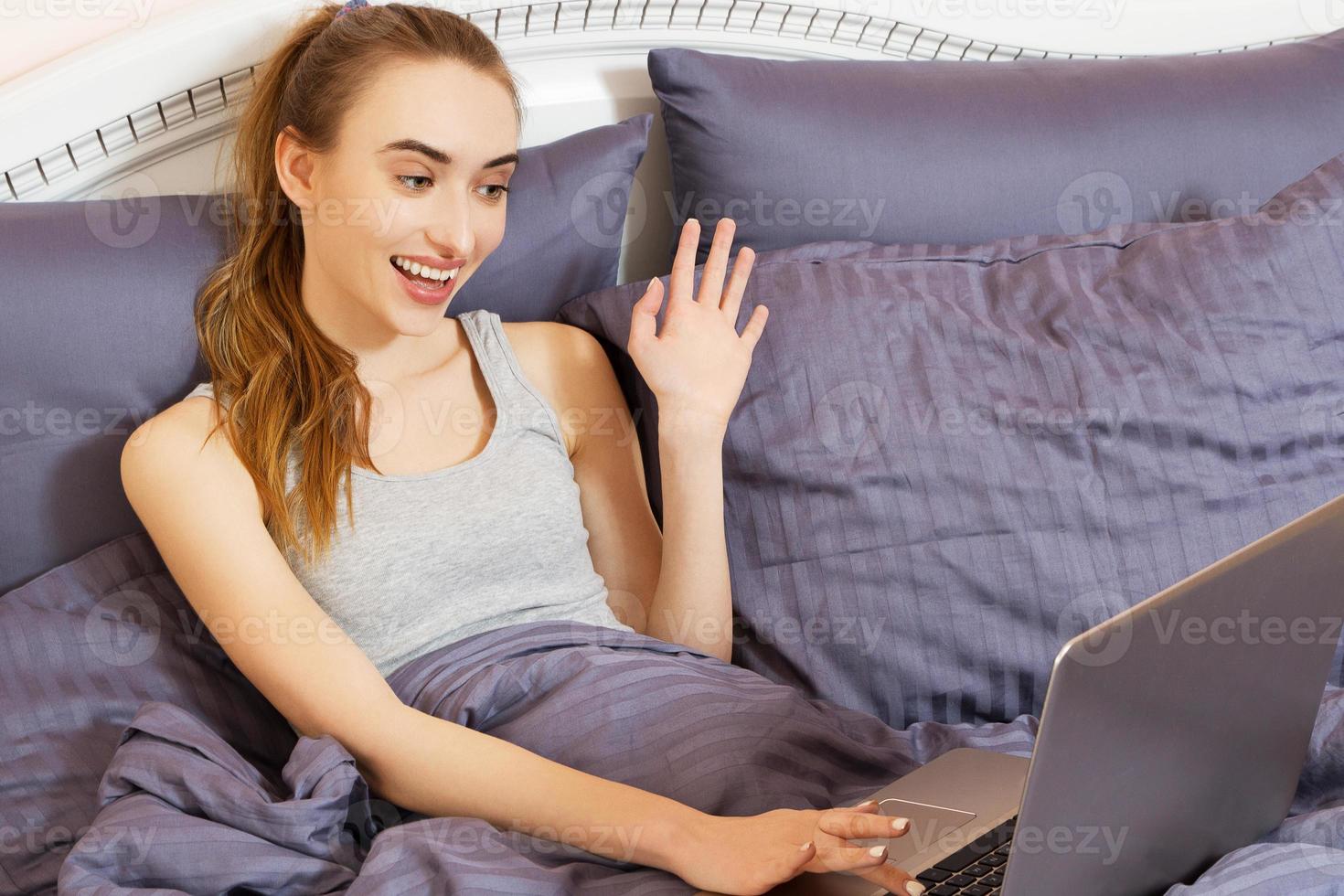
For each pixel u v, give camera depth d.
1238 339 1.28
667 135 1.52
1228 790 0.89
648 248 1.63
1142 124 1.53
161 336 1.26
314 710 1.09
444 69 1.18
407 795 1.08
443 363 1.34
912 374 1.29
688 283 1.31
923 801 1.02
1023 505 1.25
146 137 1.38
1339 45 1.65
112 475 1.25
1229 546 1.25
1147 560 1.25
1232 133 1.54
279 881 0.95
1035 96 1.53
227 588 1.12
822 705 1.22
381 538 1.22
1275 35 1.78
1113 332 1.29
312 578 1.21
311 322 1.28
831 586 1.27
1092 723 0.73
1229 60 1.61
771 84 1.48
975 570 1.25
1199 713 0.81
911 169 1.47
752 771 1.06
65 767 1.10
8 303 1.21
